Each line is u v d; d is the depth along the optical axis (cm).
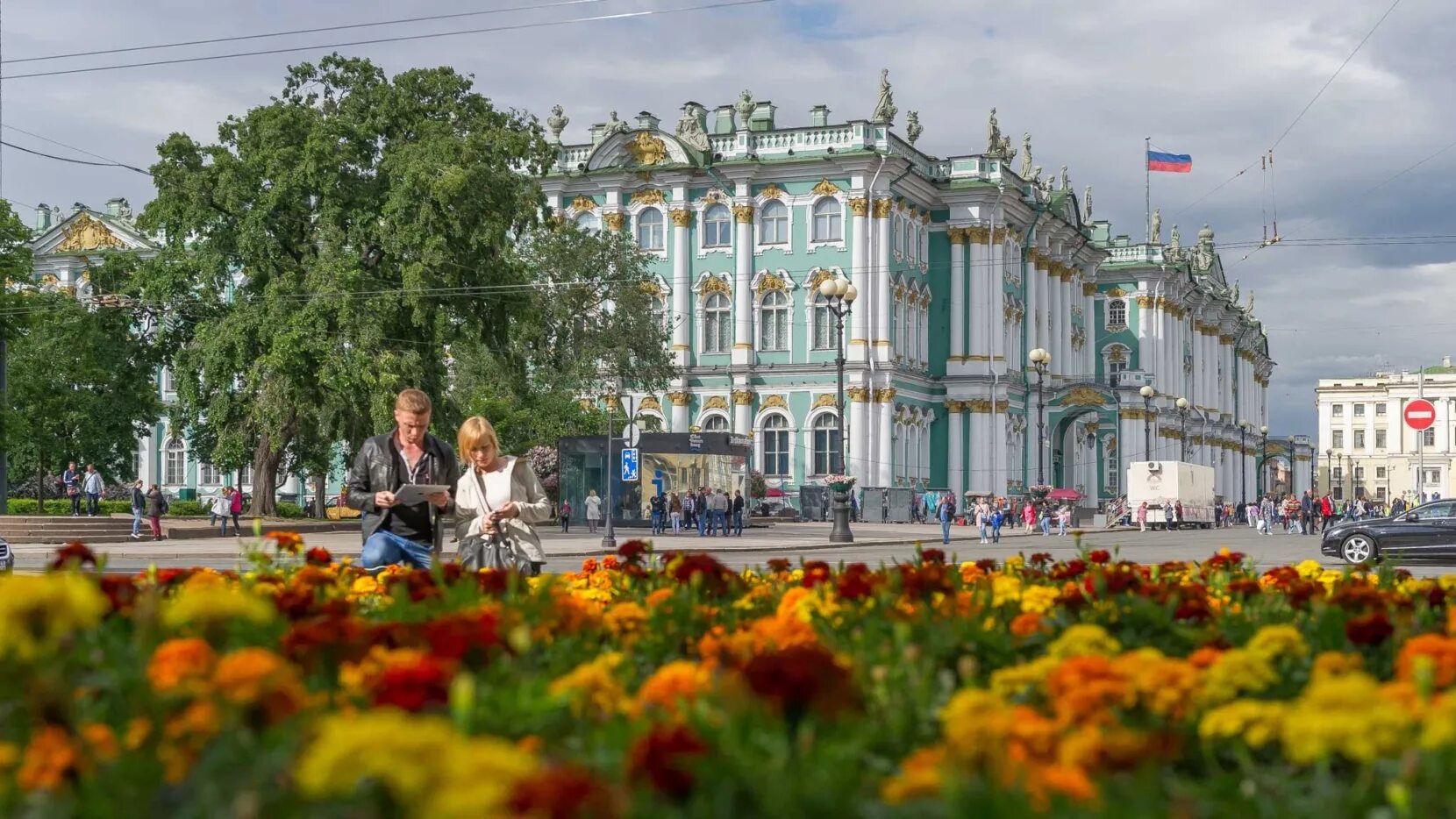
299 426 5241
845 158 7294
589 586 995
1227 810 390
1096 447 10012
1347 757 429
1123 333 10894
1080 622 734
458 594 738
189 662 458
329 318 4691
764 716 431
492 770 305
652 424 7200
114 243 8125
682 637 663
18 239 5428
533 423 6366
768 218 7494
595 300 6912
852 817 360
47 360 6056
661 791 358
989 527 5488
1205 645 652
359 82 4962
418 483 1134
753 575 959
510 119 5100
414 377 4766
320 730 380
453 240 4812
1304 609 819
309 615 666
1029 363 8744
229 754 390
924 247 7975
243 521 5322
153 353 5359
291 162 4816
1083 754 395
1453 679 491
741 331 7462
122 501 6775
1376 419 18425
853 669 525
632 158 7588
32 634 437
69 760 379
